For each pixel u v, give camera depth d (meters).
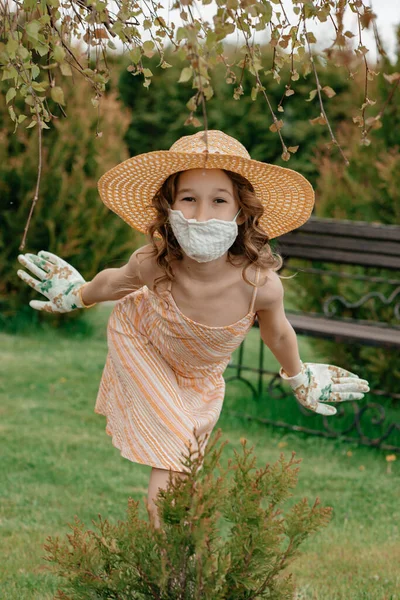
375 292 6.27
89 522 3.92
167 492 2.09
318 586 3.27
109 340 2.78
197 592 2.03
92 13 2.38
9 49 2.09
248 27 2.31
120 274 2.68
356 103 6.81
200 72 1.85
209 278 2.51
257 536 2.05
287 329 2.69
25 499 4.21
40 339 8.77
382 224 6.43
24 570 3.32
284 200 2.63
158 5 2.56
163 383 2.65
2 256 8.91
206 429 2.68
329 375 2.86
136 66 2.63
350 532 3.98
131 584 2.13
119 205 2.72
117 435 2.73
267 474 2.19
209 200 2.39
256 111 13.18
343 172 6.77
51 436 5.36
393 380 6.53
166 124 13.97
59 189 8.78
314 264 6.85
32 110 2.32
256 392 6.75
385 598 3.15
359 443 5.64
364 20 2.28
